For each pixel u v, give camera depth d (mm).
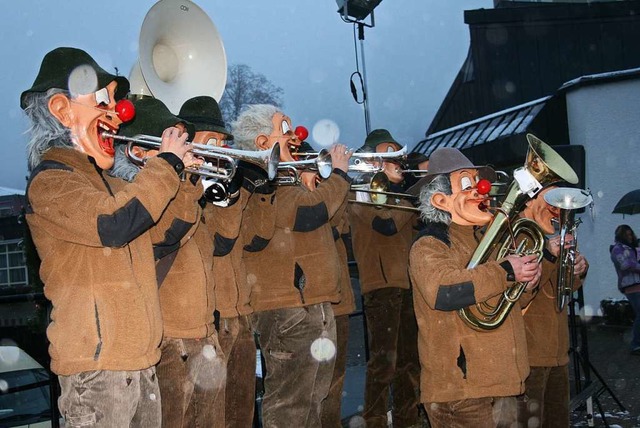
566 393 4293
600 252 11133
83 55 2703
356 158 5082
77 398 2457
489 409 3246
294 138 4164
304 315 3832
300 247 3895
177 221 2902
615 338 9906
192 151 3098
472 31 14688
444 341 3242
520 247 3496
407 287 5055
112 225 2441
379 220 4895
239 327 3590
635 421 5977
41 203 2475
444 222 3438
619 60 13531
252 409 3664
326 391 3941
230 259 3555
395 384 5273
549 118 11789
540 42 13984
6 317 5008
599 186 11148
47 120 2615
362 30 8797
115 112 2719
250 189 3574
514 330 3320
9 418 4336
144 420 2621
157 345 2643
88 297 2498
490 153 12469
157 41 3850
